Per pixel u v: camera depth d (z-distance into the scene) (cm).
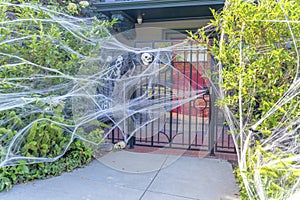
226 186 265
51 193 246
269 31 228
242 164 200
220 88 267
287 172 154
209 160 344
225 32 246
